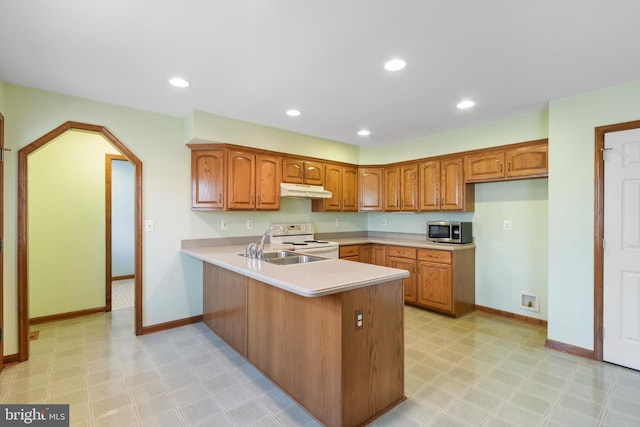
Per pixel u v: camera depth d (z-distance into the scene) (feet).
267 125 12.07
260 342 7.92
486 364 8.34
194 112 10.31
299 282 5.82
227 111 10.46
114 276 19.31
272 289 7.46
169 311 10.99
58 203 11.92
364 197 15.58
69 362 8.41
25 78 7.89
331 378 5.81
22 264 8.41
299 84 8.27
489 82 8.07
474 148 12.10
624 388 7.16
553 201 9.23
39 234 11.55
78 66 7.25
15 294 8.34
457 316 12.00
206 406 6.55
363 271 6.97
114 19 5.46
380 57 6.80
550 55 6.67
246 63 7.11
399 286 6.82
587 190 8.65
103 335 10.32
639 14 5.25
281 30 5.81
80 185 12.37
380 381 6.33
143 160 10.37
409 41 6.15
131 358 8.67
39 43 6.23
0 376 7.63
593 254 8.55
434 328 10.94
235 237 12.48
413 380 7.55
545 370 8.00
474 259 12.99
